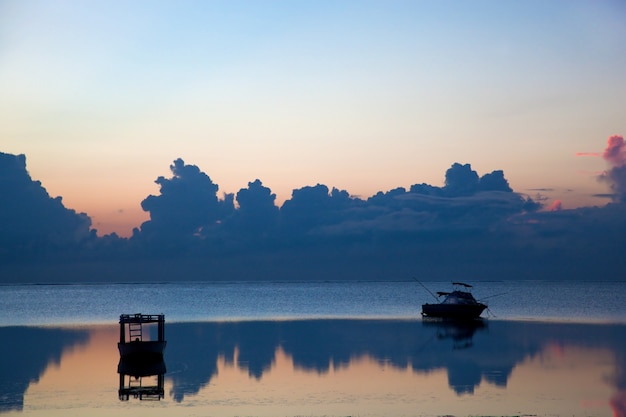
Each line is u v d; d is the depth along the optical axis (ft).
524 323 336.70
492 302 581.94
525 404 139.33
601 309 460.96
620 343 241.96
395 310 473.67
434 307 367.66
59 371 188.44
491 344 242.17
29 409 140.36
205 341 263.90
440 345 241.14
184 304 604.08
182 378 175.22
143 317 210.79
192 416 133.08
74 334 300.20
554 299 654.12
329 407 139.13
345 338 270.67
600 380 165.27
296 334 290.76
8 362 206.59
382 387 159.53
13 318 413.59
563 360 199.31
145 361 199.93
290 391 156.35
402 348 233.35
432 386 159.84
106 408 140.77
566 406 137.28
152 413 135.95
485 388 156.56
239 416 132.46
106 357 217.97
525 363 193.98
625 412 132.16
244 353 223.92
